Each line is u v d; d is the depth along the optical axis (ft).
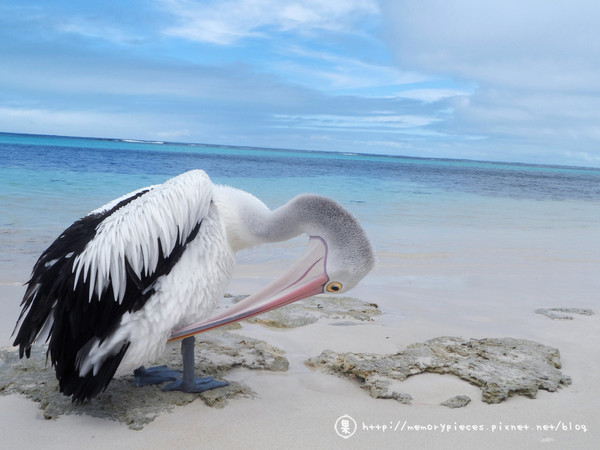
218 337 17.78
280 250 33.83
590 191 125.80
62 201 49.14
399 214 55.77
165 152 194.90
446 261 33.47
